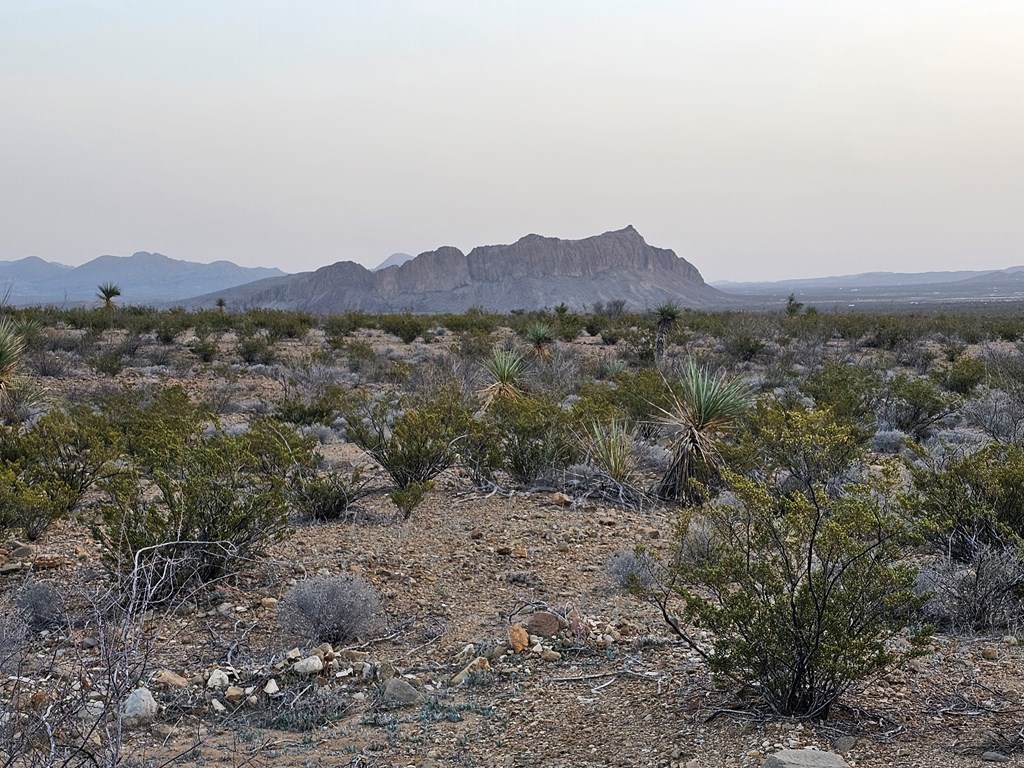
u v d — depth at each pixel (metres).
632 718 4.39
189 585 6.24
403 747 4.25
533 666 5.24
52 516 7.96
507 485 10.55
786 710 4.23
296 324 38.91
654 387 14.22
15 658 4.76
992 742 3.85
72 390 20.48
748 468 9.48
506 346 29.69
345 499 8.98
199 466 6.88
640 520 8.95
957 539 6.58
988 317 53.22
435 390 17.62
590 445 10.75
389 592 6.61
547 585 6.82
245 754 4.16
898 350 33.22
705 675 4.86
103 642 3.38
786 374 23.42
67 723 3.60
